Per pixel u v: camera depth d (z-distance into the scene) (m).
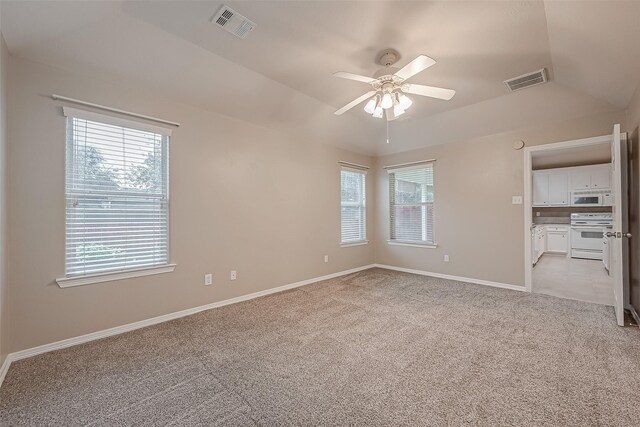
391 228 5.37
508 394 1.68
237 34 2.24
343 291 3.88
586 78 2.72
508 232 3.94
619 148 2.68
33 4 1.73
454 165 4.46
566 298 3.50
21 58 2.13
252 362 2.07
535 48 2.40
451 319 2.85
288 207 4.06
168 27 2.16
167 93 2.82
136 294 2.68
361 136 4.70
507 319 2.83
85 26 2.03
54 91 2.26
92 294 2.44
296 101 3.44
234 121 3.44
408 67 2.04
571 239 6.61
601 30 1.93
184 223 3.00
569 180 6.52
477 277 4.23
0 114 1.84
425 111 3.87
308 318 2.91
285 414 1.54
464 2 1.88
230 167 3.39
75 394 1.71
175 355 2.17
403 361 2.07
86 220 2.43
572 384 1.77
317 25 2.13
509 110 3.57
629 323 2.70
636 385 1.75
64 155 2.31
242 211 3.51
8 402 1.64
